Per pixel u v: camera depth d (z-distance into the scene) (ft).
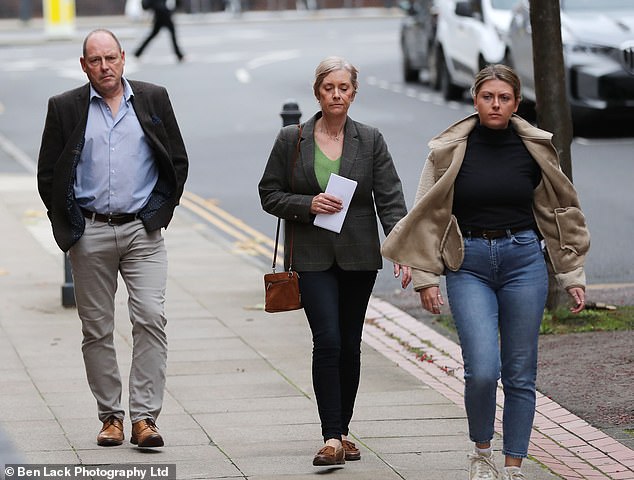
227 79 366.02
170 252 165.48
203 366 110.22
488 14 271.69
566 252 77.15
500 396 100.63
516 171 75.87
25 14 654.12
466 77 288.30
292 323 126.62
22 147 265.95
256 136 266.57
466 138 76.18
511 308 76.07
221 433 90.84
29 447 86.74
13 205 200.34
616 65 232.32
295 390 102.53
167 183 87.92
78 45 517.55
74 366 110.22
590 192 192.65
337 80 82.33
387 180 84.02
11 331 123.65
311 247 83.10
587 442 90.12
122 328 124.57
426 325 126.00
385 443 88.48
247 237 176.24
